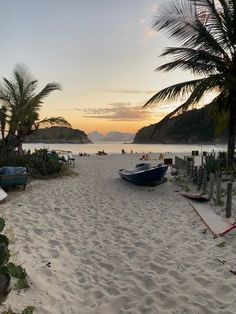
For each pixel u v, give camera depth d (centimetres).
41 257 656
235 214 960
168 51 1453
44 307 474
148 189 1494
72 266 638
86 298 525
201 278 587
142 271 623
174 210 1096
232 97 1462
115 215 1034
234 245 738
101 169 2362
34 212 1018
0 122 1808
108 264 654
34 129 2045
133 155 4222
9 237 741
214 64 1438
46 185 1532
